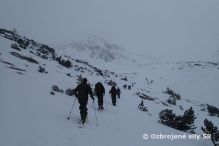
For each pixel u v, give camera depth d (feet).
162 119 57.21
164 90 217.36
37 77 68.80
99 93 52.42
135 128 42.29
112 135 34.76
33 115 35.63
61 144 27.89
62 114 39.65
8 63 70.59
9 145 25.22
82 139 30.60
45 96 49.19
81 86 36.42
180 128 55.67
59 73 96.78
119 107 66.23
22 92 46.85
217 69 339.36
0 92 42.42
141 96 128.88
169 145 36.81
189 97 227.20
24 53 101.81
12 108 36.19
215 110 137.49
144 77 306.35
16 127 30.01
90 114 45.50
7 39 118.73
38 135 29.17
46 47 166.91
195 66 371.15
